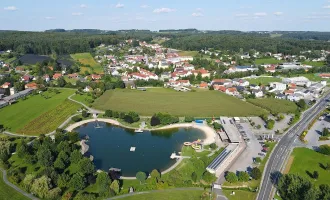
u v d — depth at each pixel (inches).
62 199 4571.9
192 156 6323.8
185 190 4928.6
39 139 6830.7
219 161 5871.1
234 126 7869.1
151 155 6614.2
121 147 7081.7
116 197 4724.4
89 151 6850.4
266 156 6195.9
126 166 6072.8
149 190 4945.9
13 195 4753.9
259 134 7500.0
